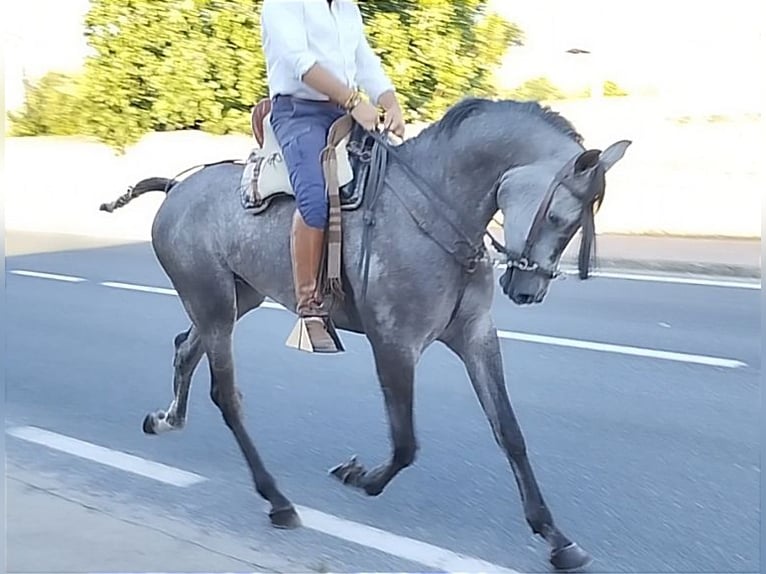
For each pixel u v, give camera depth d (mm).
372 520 4977
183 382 6000
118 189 18734
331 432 6316
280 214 4836
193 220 5227
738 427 6184
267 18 4621
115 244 15320
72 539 4684
